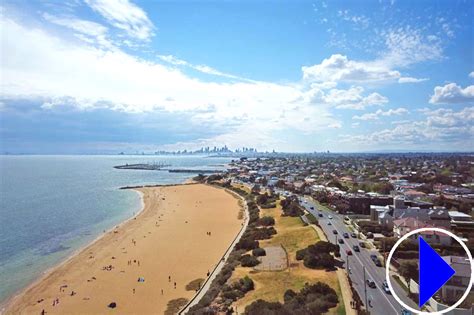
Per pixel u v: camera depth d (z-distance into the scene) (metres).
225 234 87.94
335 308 38.72
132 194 173.50
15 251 78.12
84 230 98.19
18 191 185.50
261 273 53.34
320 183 168.62
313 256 54.97
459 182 148.25
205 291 50.94
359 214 98.00
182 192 177.00
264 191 159.75
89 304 50.25
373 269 51.72
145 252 74.19
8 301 52.38
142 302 50.16
